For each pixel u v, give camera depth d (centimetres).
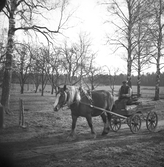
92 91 826
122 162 468
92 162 469
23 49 1199
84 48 2411
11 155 531
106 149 567
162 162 470
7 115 1162
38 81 4762
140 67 2398
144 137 729
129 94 869
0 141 672
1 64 1294
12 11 1133
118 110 852
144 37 1827
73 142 658
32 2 1128
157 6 1891
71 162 471
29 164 465
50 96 3331
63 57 2314
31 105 1891
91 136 746
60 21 1184
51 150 572
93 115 775
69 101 682
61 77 2741
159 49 2248
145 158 496
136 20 1733
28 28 1127
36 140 684
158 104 1930
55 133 795
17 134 772
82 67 2394
